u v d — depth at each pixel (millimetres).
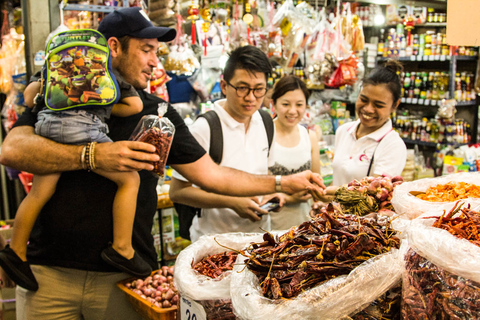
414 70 5809
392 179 1666
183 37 3668
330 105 4945
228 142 2266
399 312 1090
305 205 2697
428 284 967
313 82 4191
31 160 1555
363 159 2406
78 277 1721
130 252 1706
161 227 3354
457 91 5164
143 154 1540
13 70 3848
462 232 1027
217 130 2248
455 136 5133
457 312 904
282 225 2621
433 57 4977
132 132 1791
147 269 1757
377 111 2291
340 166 2504
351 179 2434
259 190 1995
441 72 5328
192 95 4012
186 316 1237
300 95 2520
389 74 2258
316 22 4086
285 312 924
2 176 4410
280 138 2607
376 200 1573
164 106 1697
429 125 5258
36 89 1691
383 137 2381
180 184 2344
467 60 5484
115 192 1692
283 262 1057
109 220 1698
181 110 3904
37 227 1736
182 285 1194
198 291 1153
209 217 2375
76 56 1551
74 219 1680
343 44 3924
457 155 4781
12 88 3785
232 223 2363
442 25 5043
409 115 5660
